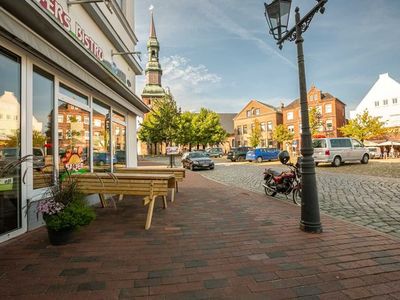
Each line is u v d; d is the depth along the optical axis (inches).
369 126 1525.6
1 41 164.7
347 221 212.4
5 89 171.8
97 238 171.6
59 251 149.3
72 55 214.7
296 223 208.5
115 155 376.2
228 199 312.2
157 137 1846.7
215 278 120.4
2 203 165.3
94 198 283.3
